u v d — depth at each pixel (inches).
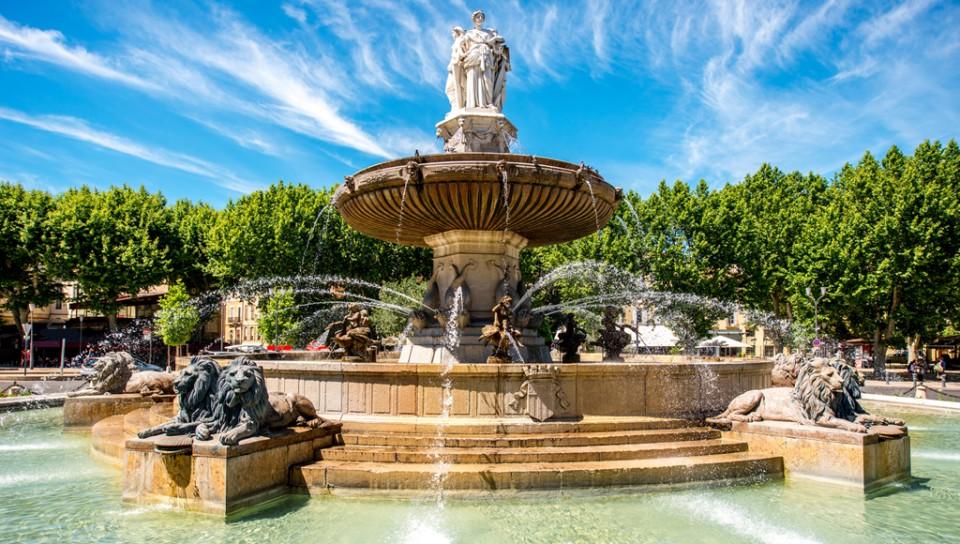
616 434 311.0
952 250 1118.4
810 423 320.2
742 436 334.3
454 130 486.3
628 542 219.8
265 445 264.7
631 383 334.6
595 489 273.6
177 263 1510.8
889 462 312.3
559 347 522.6
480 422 305.1
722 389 368.2
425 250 1411.2
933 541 226.7
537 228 435.5
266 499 263.6
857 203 1213.7
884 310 1202.0
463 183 370.0
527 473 268.4
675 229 1336.1
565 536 224.7
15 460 363.9
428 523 235.6
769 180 1654.8
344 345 394.9
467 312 420.8
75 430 482.9
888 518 254.2
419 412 314.0
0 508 260.2
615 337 514.6
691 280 1304.1
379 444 299.3
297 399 298.4
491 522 238.4
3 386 912.9
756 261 1323.8
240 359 275.0
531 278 1397.6
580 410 322.7
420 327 446.6
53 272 1386.6
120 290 1445.6
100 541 221.0
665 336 1275.8
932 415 625.9
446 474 266.2
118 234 1417.3
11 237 1395.2
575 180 384.5
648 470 281.9
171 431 264.1
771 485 304.3
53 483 303.9
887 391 916.0
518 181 370.3
